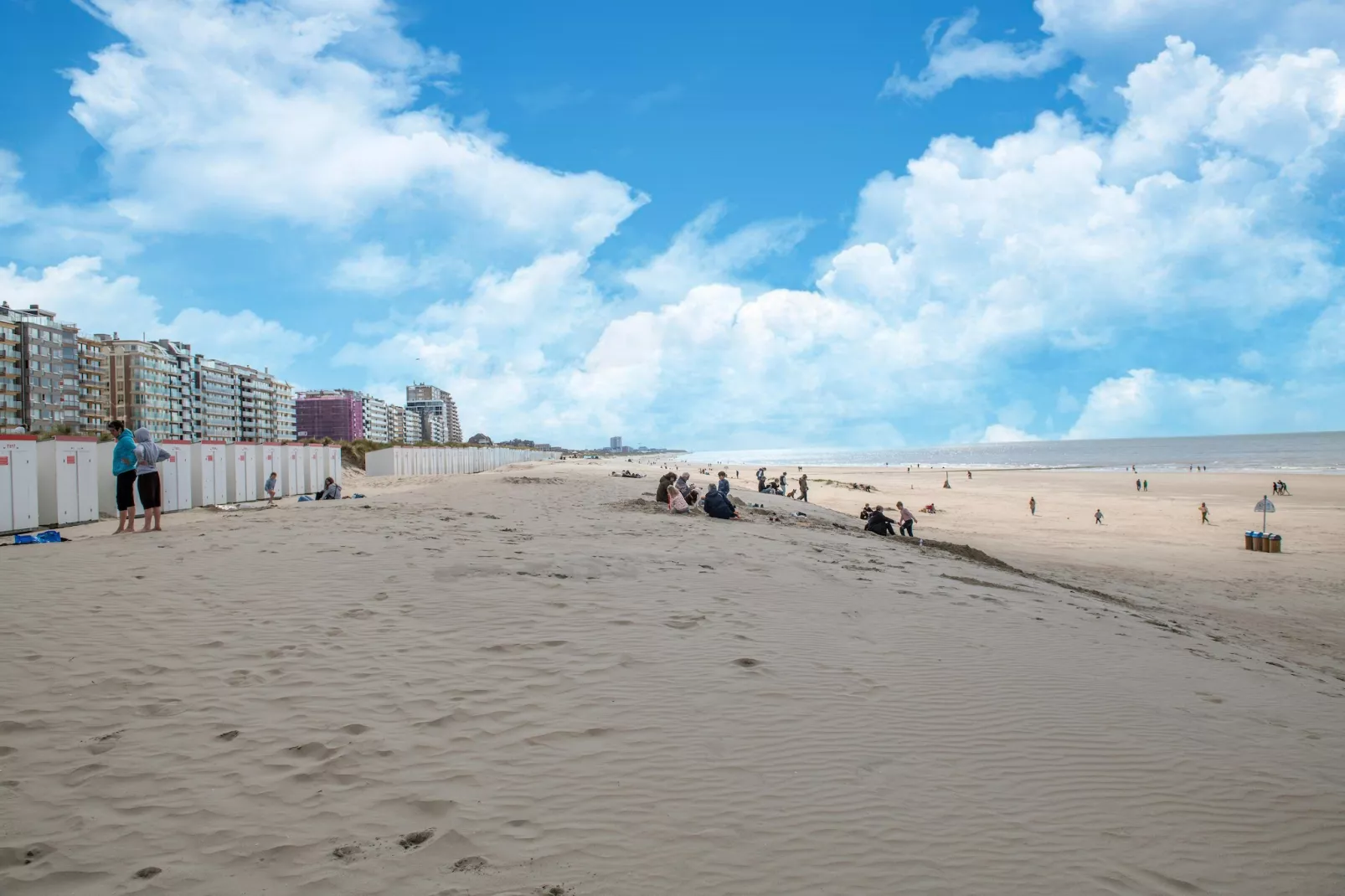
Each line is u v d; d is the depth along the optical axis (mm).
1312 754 5219
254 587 8234
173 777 4031
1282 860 3711
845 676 6199
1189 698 6379
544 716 5027
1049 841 3779
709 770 4352
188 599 7660
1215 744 5227
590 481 35344
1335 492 54531
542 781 4121
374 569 9328
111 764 4160
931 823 3885
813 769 4449
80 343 115000
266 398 174750
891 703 5656
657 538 13633
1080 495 55031
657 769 4336
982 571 14594
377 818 3684
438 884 3162
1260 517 38625
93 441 20922
